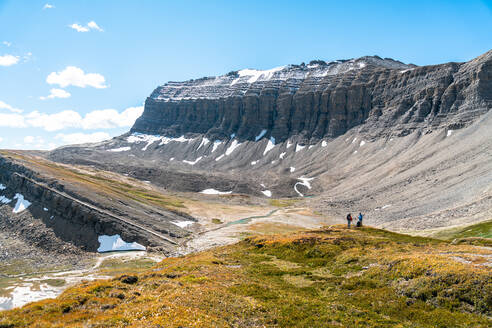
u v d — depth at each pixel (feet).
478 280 64.85
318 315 63.57
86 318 60.23
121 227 328.90
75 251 302.45
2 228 363.56
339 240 132.16
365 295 74.23
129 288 82.53
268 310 66.03
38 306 67.46
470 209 260.83
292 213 483.51
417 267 78.64
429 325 57.82
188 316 58.08
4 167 489.67
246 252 140.87
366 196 492.54
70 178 453.58
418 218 299.79
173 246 316.81
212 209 534.37
